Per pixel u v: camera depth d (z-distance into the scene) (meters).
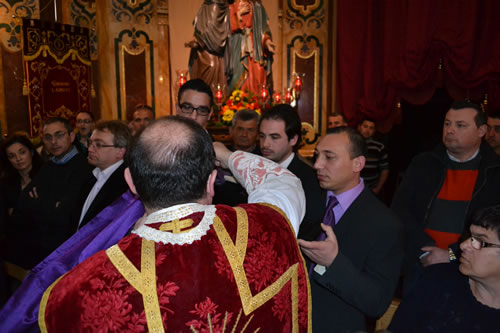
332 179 1.73
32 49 5.39
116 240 1.19
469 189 2.39
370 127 4.95
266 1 7.14
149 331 0.83
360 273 1.54
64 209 2.75
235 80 6.80
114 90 6.76
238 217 1.01
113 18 6.71
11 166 3.55
